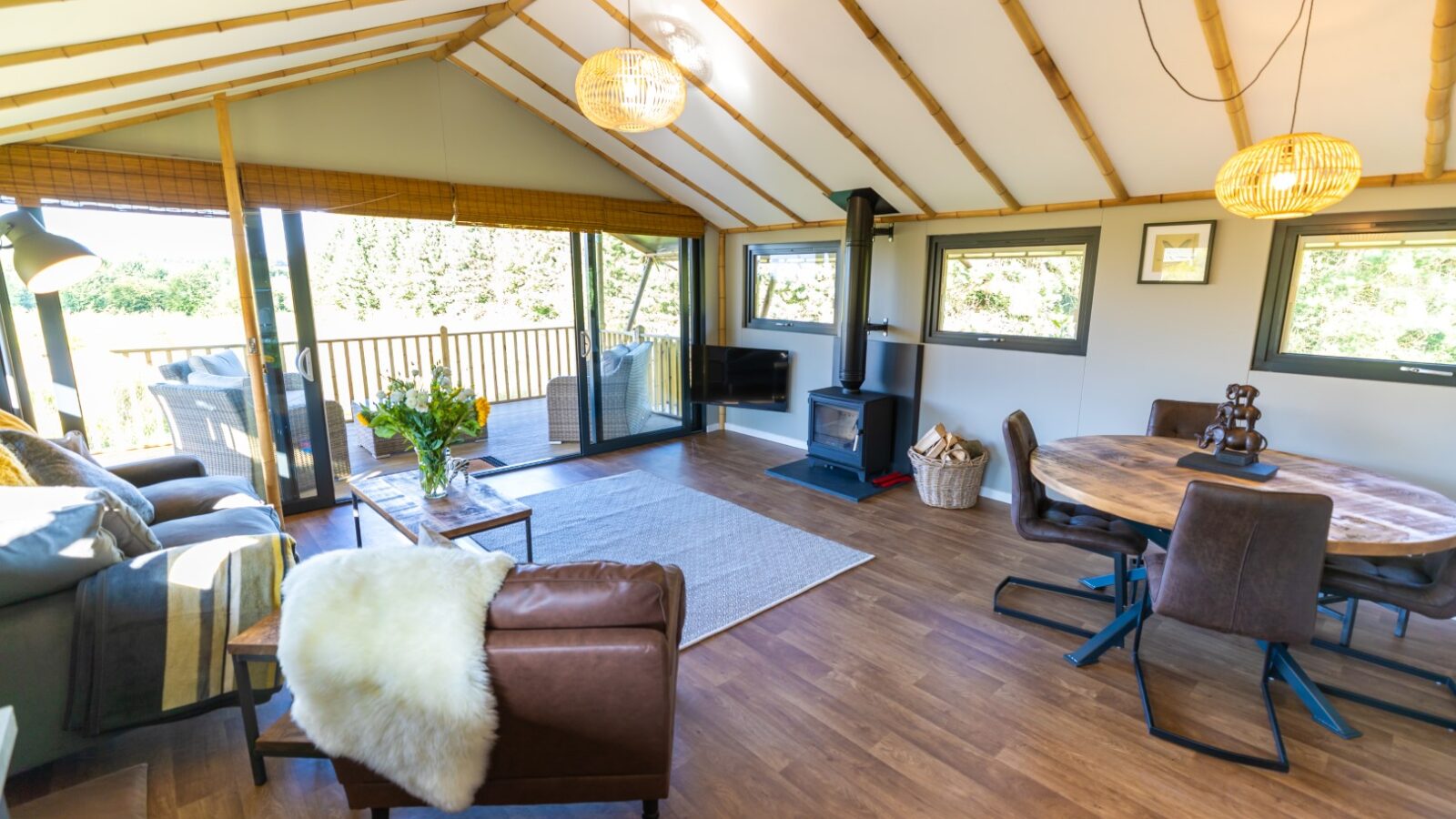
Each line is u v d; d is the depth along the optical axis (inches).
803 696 89.0
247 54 103.3
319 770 75.1
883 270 184.7
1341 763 76.9
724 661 97.3
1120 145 120.6
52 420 126.8
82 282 126.4
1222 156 115.4
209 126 129.2
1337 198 82.4
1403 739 80.9
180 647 74.2
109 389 136.3
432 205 158.1
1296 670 88.3
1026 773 75.2
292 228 145.1
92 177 116.2
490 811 69.7
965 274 169.9
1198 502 74.4
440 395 110.9
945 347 173.3
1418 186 107.3
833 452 181.6
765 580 122.7
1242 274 125.9
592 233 195.3
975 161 136.7
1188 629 106.3
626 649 56.6
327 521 152.1
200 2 76.2
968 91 116.3
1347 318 118.3
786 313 216.5
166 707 74.5
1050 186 140.3
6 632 66.2
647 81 99.2
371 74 147.9
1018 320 161.6
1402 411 113.1
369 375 244.7
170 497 109.7
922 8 99.9
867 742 80.2
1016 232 156.4
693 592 117.5
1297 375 122.6
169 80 102.0
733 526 149.3
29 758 68.9
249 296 132.3
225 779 73.7
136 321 134.1
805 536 143.3
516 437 227.8
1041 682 92.3
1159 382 138.9
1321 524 70.1
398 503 111.4
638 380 219.1
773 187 179.6
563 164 183.9
